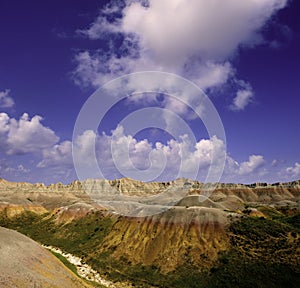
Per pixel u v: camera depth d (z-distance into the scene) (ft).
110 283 224.33
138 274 235.81
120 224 309.83
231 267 210.59
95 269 254.88
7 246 137.69
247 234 237.04
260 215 346.33
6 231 158.10
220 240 240.94
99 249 293.84
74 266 255.70
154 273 232.53
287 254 205.26
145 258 255.09
